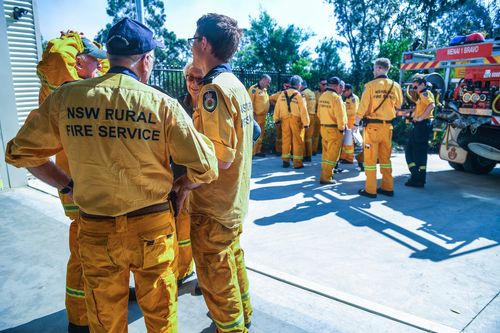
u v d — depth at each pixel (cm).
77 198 159
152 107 155
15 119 560
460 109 643
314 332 249
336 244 391
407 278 322
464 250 378
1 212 465
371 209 505
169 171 168
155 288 163
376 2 2219
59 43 229
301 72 1792
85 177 155
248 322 251
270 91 1236
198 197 210
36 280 310
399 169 764
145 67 172
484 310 275
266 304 281
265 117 912
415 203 534
